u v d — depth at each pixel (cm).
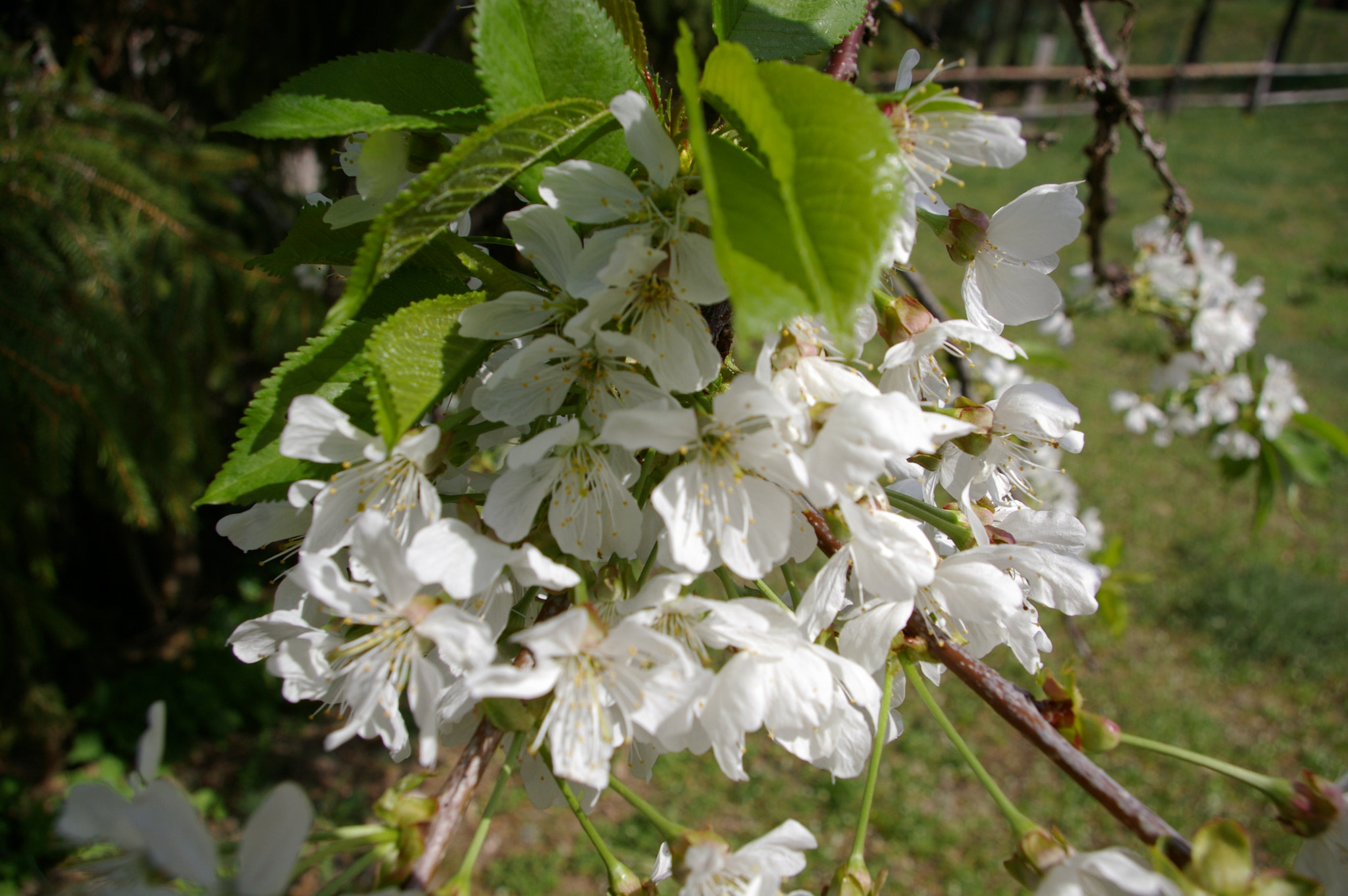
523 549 12
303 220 16
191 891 11
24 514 42
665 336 13
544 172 13
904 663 15
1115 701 73
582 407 14
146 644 79
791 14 16
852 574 15
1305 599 82
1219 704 73
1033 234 16
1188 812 63
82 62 40
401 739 12
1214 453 48
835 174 10
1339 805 13
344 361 14
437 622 12
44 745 64
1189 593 85
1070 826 63
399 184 14
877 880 14
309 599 14
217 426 61
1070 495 53
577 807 14
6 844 59
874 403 13
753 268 10
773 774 67
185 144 44
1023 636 15
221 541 92
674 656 12
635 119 12
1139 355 133
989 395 34
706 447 13
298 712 74
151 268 40
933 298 26
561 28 13
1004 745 69
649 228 13
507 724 12
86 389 39
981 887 59
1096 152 29
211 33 49
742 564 13
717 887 13
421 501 13
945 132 14
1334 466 108
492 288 14
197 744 70
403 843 12
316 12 43
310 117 13
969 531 15
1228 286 44
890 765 68
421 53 14
